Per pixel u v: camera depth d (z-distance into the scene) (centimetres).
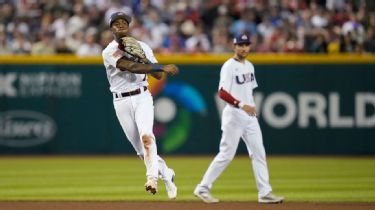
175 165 5681
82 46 6756
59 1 7631
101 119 6381
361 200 3769
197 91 6338
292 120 6306
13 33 7156
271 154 6334
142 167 5556
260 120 6325
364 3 7012
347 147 6281
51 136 6431
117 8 7394
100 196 3975
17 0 7831
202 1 7725
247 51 3606
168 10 7650
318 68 6269
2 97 6431
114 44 3128
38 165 5709
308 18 7031
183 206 3462
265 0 7481
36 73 6406
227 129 3575
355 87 6244
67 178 4884
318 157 6231
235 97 3603
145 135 3123
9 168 5506
